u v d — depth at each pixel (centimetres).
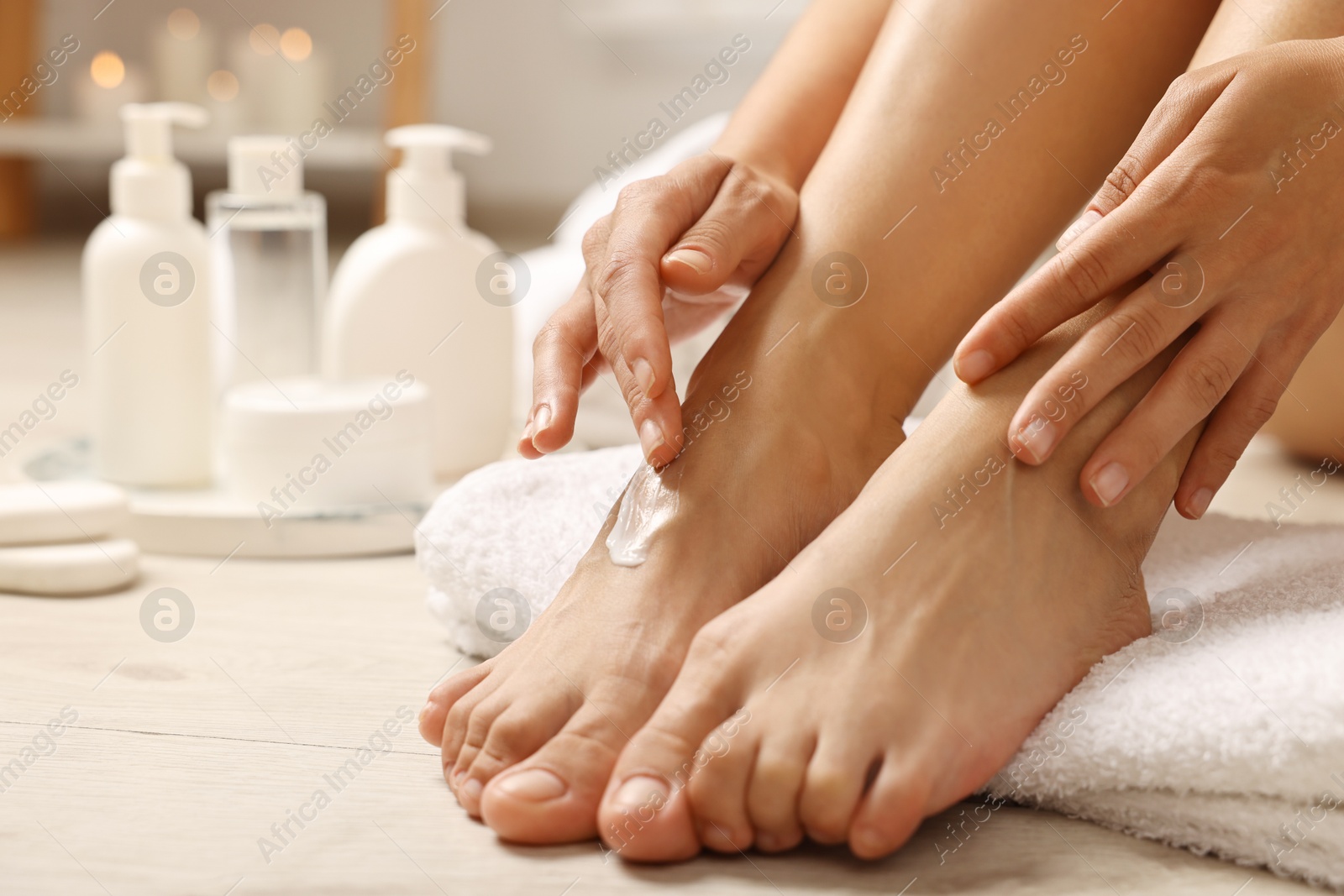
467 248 108
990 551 54
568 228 150
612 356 61
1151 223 55
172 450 98
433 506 75
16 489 90
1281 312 57
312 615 80
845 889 48
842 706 50
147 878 47
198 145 297
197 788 55
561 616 58
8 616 79
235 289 105
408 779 57
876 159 67
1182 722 50
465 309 107
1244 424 59
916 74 67
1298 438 110
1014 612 54
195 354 99
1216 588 65
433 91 315
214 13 344
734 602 57
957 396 59
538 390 62
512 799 50
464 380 107
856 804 49
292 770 57
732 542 58
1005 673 53
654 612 56
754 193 67
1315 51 57
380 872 48
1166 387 56
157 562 92
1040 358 58
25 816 52
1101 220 56
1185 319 55
